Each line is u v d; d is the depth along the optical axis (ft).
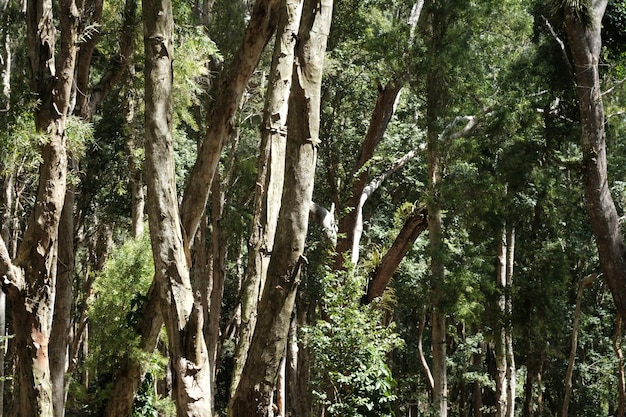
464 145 59.52
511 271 65.92
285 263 17.79
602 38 63.21
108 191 90.53
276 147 27.53
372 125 69.72
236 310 94.94
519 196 60.80
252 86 74.08
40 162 33.88
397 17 70.85
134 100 65.82
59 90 33.88
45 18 34.19
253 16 25.35
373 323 45.37
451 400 117.08
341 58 76.74
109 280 49.24
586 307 86.02
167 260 19.20
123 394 33.65
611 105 66.69
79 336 80.02
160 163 19.35
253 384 17.80
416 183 82.89
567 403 74.59
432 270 59.93
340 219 68.59
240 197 82.58
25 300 32.91
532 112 59.26
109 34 50.88
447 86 59.36
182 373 18.75
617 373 92.02
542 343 63.46
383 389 42.09
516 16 59.77
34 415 32.81
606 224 49.47
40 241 33.19
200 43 47.91
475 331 100.32
